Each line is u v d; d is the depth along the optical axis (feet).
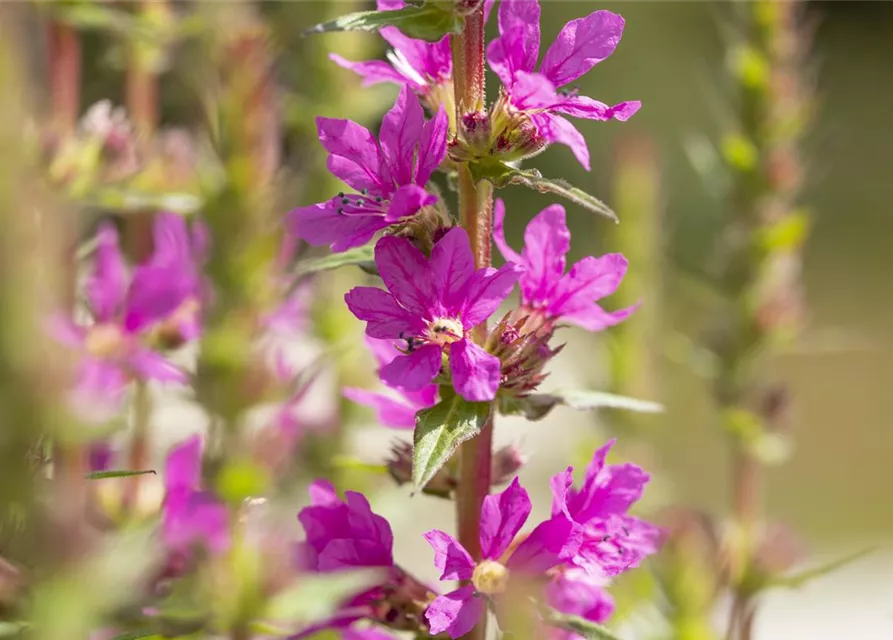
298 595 1.02
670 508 1.31
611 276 1.05
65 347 0.94
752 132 1.40
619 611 1.30
